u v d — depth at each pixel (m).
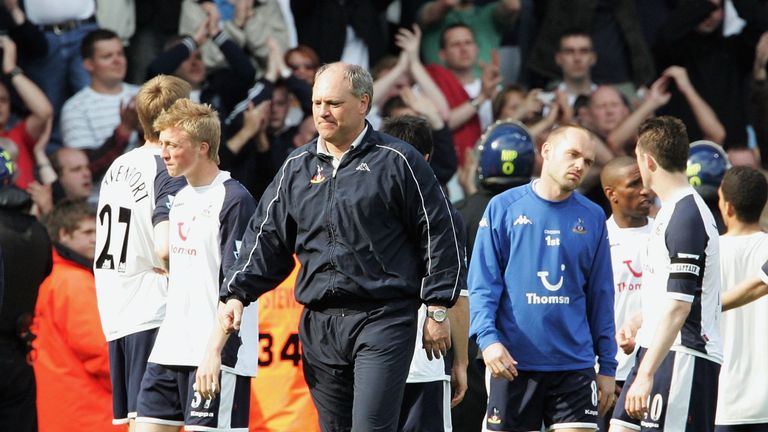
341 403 21.05
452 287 20.20
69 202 30.02
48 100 38.19
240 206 22.64
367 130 20.53
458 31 42.62
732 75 44.53
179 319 22.91
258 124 38.25
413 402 23.98
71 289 29.31
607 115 42.38
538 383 23.31
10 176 28.16
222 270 22.47
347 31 42.25
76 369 29.38
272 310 27.84
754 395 26.41
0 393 27.12
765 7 44.69
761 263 26.38
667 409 23.25
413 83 41.56
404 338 20.36
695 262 22.67
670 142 23.08
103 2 39.56
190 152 22.59
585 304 23.61
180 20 40.09
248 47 40.69
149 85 24.52
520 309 23.34
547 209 23.47
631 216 28.17
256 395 27.84
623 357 27.92
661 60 44.44
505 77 44.38
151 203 24.05
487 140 29.25
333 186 20.38
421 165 20.34
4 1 37.94
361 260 20.25
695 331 23.17
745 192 26.39
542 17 44.53
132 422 24.31
